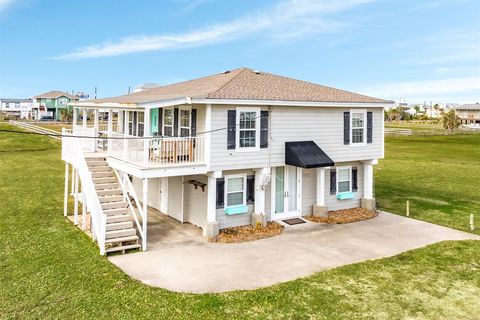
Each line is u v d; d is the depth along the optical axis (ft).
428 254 43.42
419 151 156.66
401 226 55.47
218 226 49.57
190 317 29.60
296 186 59.06
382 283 35.73
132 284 34.86
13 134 157.69
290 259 42.04
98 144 61.72
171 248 45.19
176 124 56.24
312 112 56.70
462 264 40.50
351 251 44.70
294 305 31.55
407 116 505.25
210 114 47.73
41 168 99.76
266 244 46.98
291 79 66.28
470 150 160.25
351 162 63.72
